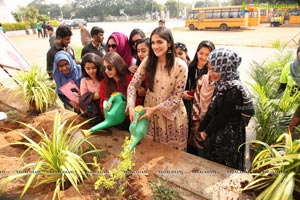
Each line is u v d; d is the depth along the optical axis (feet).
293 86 10.04
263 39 49.03
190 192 6.10
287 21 76.89
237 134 6.91
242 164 7.45
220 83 6.55
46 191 6.49
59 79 10.85
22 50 46.83
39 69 12.39
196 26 75.66
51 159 6.54
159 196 5.99
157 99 7.82
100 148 8.05
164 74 7.48
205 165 6.99
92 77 9.21
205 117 7.41
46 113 10.89
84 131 7.84
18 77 11.82
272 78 11.49
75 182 6.22
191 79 9.48
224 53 6.23
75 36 69.72
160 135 8.38
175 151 7.73
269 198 5.04
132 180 6.48
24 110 11.57
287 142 5.54
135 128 7.40
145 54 9.11
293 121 7.25
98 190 6.17
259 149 8.57
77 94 10.16
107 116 8.10
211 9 71.51
